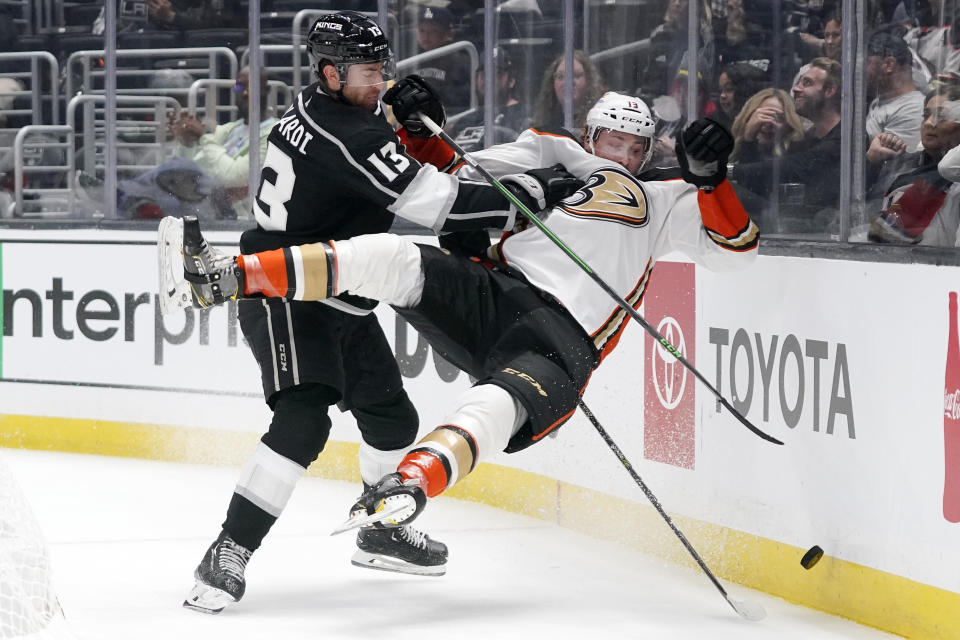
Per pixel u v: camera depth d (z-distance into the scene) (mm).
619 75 14500
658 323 12016
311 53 9531
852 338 9750
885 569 9461
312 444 9883
